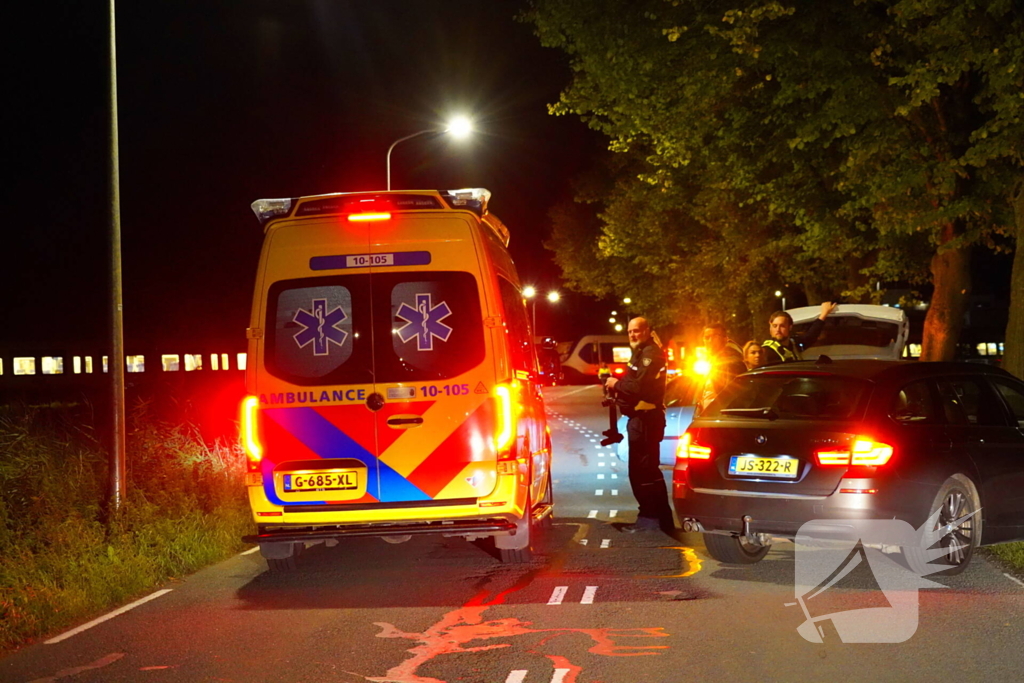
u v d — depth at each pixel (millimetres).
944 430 7844
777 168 23953
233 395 25422
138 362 54625
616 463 17734
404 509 7797
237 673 5762
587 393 48625
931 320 23062
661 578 8062
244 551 9922
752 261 36062
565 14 19656
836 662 5676
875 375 7840
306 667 5832
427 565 8875
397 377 7855
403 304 7898
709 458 8047
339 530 7836
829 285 36562
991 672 5441
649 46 19156
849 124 17875
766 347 10938
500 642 6273
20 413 12805
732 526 7879
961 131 19297
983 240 21891
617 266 52188
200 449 13156
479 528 7785
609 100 20766
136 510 9945
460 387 7836
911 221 20062
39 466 10875
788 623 6570
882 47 16844
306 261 7961
